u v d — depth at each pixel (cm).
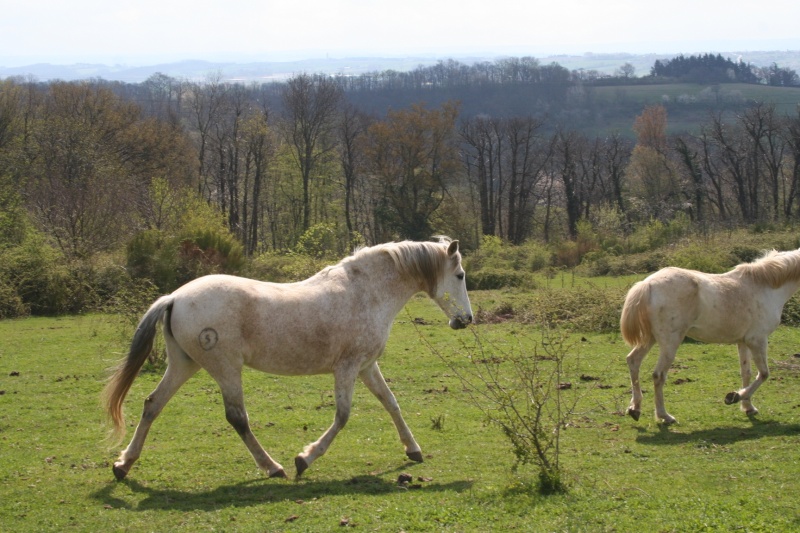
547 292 2039
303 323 768
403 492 701
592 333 1742
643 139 6788
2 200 3059
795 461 770
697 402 1084
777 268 1017
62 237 2980
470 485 725
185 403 1105
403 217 5191
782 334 1612
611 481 722
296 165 5459
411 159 5166
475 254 3850
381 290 823
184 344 739
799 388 1135
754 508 625
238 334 744
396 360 1453
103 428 971
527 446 718
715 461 788
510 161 5947
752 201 5422
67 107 4716
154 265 2438
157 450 866
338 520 621
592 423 983
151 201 3488
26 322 2062
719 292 996
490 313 2072
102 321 2017
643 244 3716
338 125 5438
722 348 1494
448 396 1163
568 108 9369
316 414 1052
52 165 4069
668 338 981
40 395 1167
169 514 648
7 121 4338
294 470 792
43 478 757
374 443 903
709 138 5794
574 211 5662
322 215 5631
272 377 1291
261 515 638
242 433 758
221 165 5419
